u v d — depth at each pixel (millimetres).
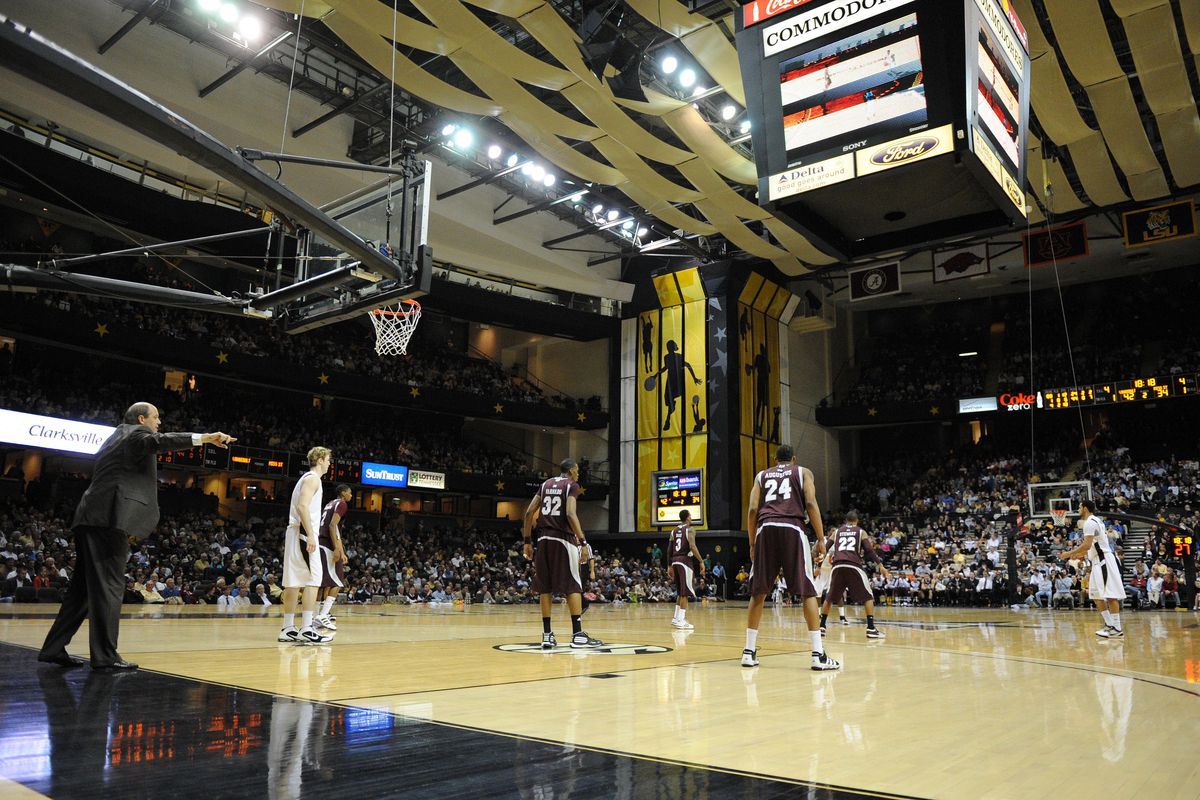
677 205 25969
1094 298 37906
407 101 21250
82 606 4668
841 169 10586
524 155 23188
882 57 10297
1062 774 2570
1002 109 10914
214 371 25766
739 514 29688
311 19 17562
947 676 5422
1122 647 8297
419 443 32594
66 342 22625
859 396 37500
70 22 17469
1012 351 37875
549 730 3162
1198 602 21688
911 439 40094
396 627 10383
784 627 11953
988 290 36000
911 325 41344
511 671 5273
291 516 7352
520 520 36156
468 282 30781
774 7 11133
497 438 36406
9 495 22984
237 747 2648
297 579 7262
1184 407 34469
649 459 31875
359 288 9891
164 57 19062
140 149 19656
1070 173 25625
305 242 10477
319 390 27969
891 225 11961
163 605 16016
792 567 5891
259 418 28344
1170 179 24438
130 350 23469
